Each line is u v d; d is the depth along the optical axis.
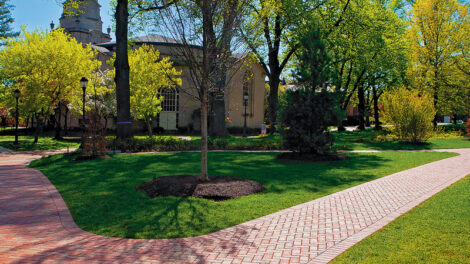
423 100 21.41
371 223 5.36
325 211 6.11
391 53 30.05
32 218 5.70
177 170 10.48
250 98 39.44
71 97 24.47
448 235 4.62
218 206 6.36
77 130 36.97
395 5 34.19
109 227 5.18
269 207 6.36
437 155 15.41
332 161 12.94
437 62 29.94
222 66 8.15
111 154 15.13
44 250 4.24
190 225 5.26
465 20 29.11
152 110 25.53
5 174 10.45
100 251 4.21
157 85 25.25
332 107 13.38
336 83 13.75
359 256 3.96
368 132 32.69
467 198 6.85
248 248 4.32
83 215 5.86
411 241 4.42
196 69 7.99
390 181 9.01
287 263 3.83
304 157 13.34
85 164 11.95
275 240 4.61
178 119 36.19
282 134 14.02
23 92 22.95
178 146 17.88
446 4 29.44
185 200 6.66
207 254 4.12
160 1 7.91
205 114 8.09
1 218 5.70
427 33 30.20
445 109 30.39
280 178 9.31
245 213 5.95
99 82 26.88
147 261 3.90
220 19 7.62
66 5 19.91
